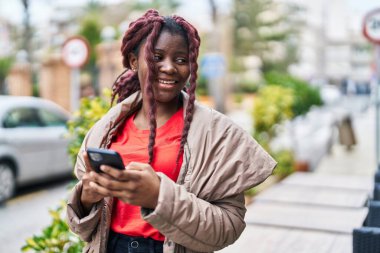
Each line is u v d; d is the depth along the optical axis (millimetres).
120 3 43062
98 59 20812
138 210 1924
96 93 20859
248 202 6773
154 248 1900
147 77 1885
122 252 1931
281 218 5531
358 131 19172
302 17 54969
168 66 1891
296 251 4461
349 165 10727
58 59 18484
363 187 7215
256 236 4898
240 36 45625
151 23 1933
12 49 33219
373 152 13062
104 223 1938
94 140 2031
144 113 2029
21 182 8039
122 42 2012
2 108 7832
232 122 1927
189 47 1915
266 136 9211
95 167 1667
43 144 8312
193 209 1729
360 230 2525
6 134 7652
